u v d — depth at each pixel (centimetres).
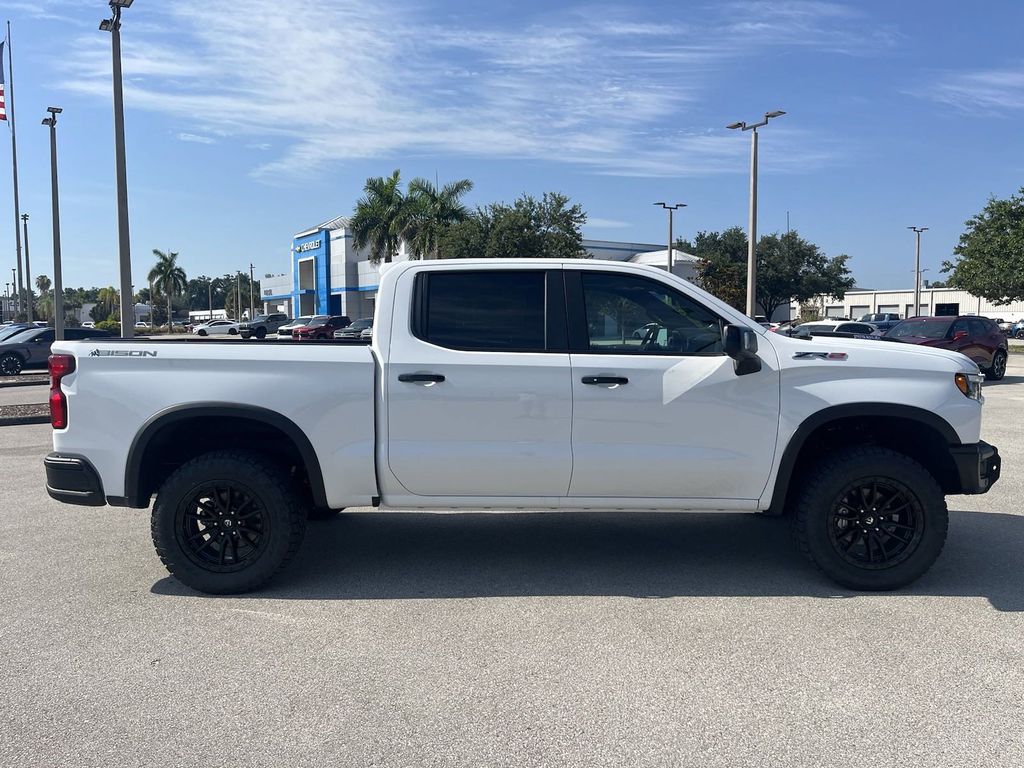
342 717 347
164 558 495
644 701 359
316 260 6981
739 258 5600
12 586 521
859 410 486
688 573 539
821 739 326
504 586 515
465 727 338
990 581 516
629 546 604
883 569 491
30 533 652
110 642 429
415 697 365
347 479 495
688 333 504
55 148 2311
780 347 497
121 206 1570
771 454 493
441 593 503
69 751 321
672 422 490
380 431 492
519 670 392
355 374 490
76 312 11119
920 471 483
